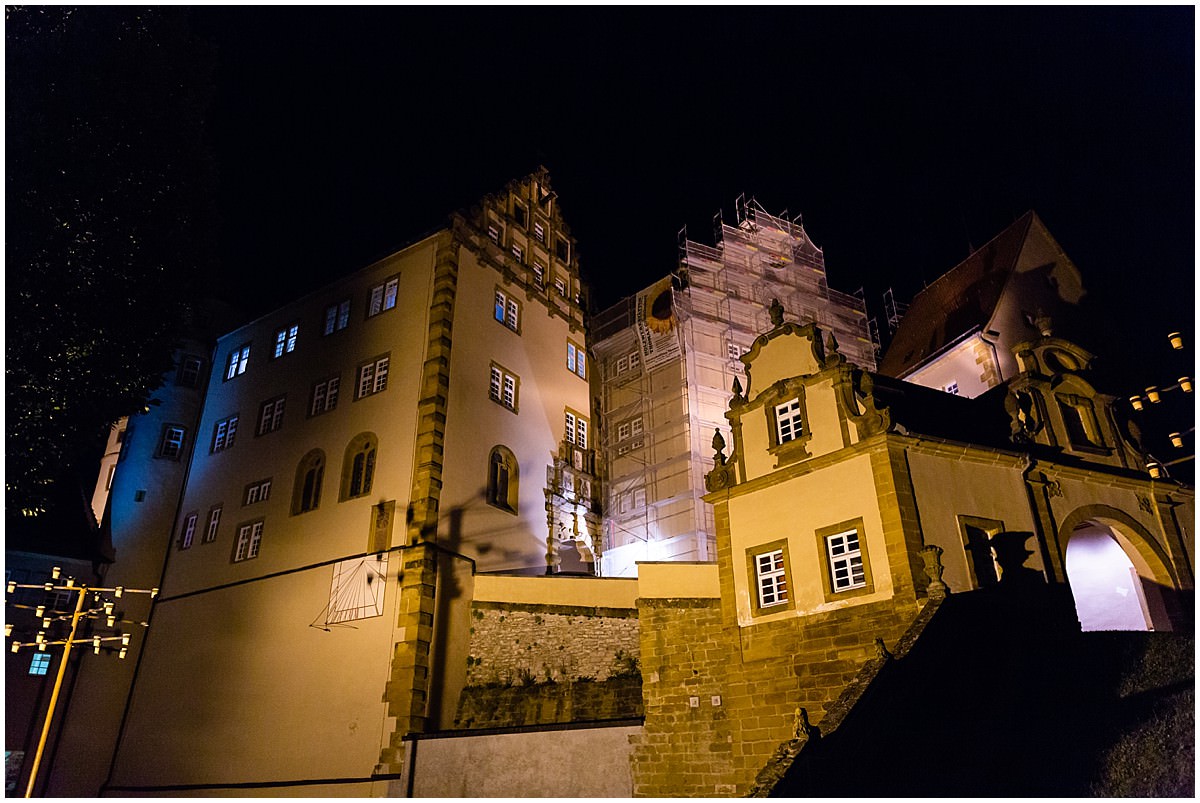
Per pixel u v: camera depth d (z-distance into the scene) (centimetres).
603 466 4188
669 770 2222
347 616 2864
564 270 4375
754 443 2484
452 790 2336
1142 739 1482
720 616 2361
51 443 2023
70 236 2078
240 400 3900
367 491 3102
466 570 2956
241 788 2803
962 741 1600
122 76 2284
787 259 4778
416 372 3222
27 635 3322
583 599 2886
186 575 3547
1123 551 2667
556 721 2578
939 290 4153
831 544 2184
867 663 1705
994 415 2600
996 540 2170
